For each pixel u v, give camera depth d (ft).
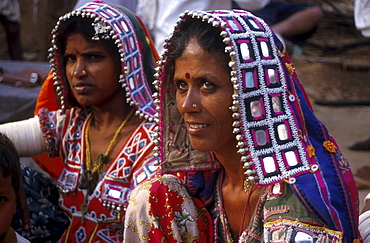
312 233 5.74
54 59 9.37
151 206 6.84
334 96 18.94
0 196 6.55
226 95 6.00
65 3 25.34
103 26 8.60
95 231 8.89
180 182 7.10
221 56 5.94
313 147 6.10
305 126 6.21
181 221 6.87
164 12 13.75
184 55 6.04
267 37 6.22
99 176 9.09
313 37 23.44
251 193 6.55
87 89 8.83
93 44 8.69
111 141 9.09
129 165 8.75
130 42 8.94
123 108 9.23
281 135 6.03
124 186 8.75
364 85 19.80
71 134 9.57
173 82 6.85
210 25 6.06
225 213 6.95
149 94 9.18
